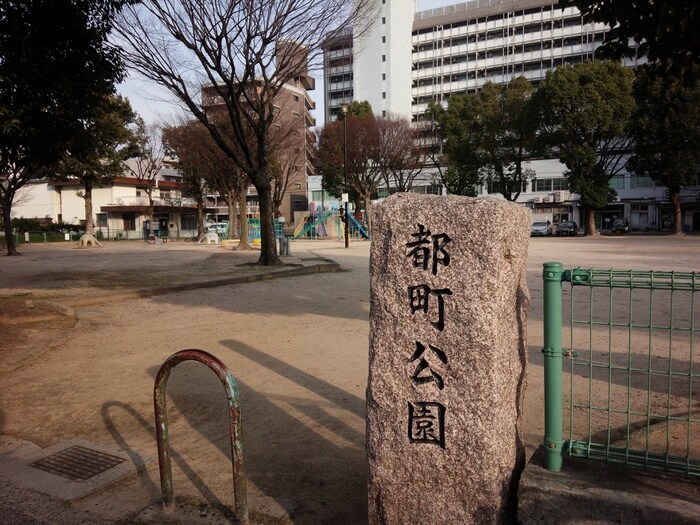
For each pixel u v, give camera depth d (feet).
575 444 9.24
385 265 9.11
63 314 30.96
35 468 12.42
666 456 8.87
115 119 95.25
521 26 207.51
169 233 168.04
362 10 59.00
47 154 26.73
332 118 226.17
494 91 125.18
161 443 10.54
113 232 162.91
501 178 131.13
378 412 9.12
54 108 24.14
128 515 10.58
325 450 13.33
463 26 216.74
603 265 51.29
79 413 16.10
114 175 112.27
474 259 8.48
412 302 8.88
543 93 114.62
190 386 18.47
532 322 27.07
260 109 54.65
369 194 135.13
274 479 11.87
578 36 198.49
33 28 21.94
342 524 10.14
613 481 8.43
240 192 94.43
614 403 15.58
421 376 8.82
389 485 9.07
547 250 76.38
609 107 109.50
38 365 21.07
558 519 8.13
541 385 17.58
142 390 18.10
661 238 116.37
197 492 11.40
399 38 209.87
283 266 55.93
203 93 76.79
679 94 105.60
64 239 149.69
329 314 30.78
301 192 200.13
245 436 14.29
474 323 8.45
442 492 8.74
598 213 169.78
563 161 121.90
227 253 83.92
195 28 44.37
